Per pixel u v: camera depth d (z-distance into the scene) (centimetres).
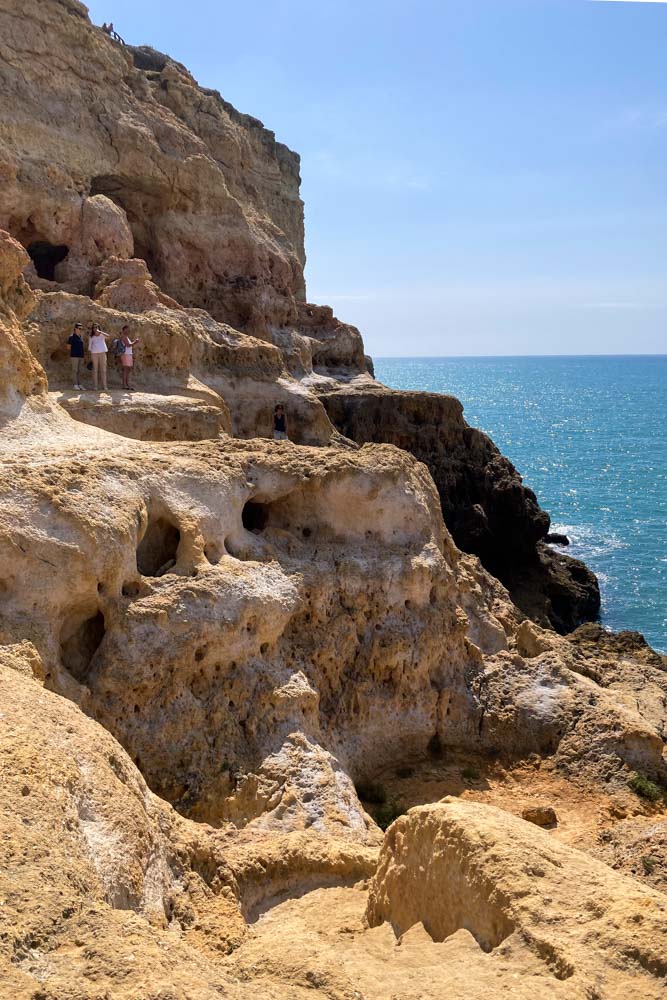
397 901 1036
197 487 1806
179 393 2817
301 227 6975
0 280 1988
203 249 4647
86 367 2645
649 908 812
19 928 626
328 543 2020
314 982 739
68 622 1519
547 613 4053
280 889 1273
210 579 1664
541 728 2058
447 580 2120
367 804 1800
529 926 810
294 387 3662
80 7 4266
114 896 827
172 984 605
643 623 4494
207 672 1605
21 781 819
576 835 1688
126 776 1011
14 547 1433
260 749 1597
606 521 7138
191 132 4847
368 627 1975
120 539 1548
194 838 1109
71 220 3772
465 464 4666
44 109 3925
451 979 767
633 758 1981
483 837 911
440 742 2033
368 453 2172
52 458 1705
